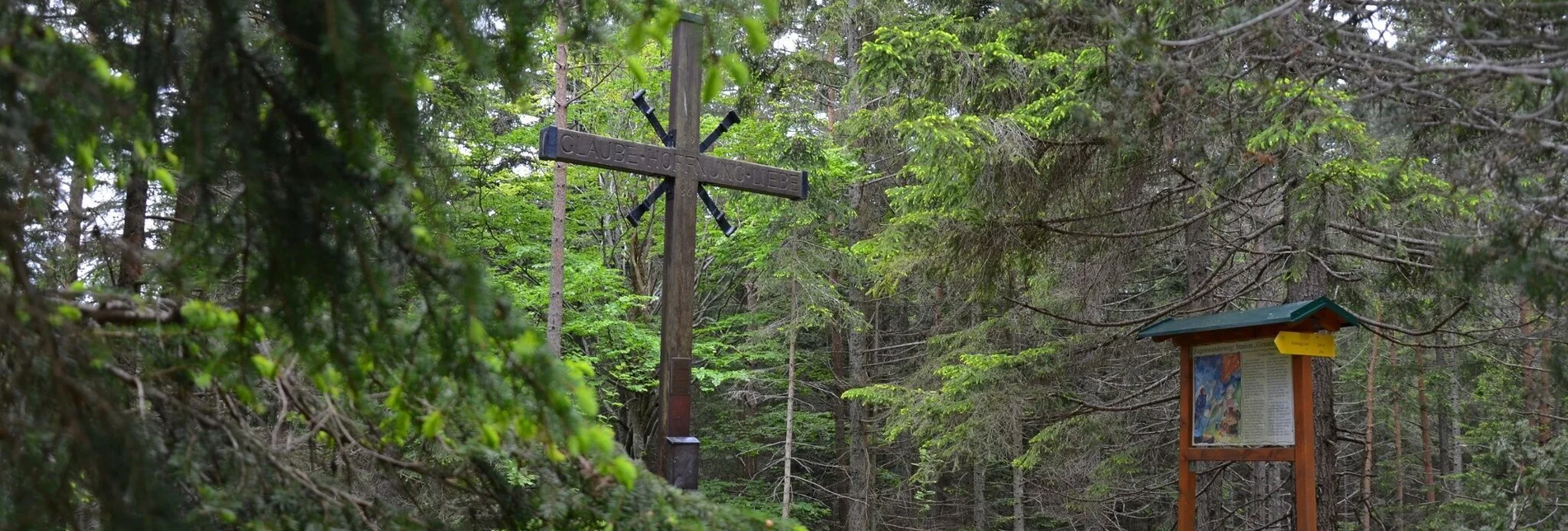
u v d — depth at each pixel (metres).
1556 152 4.68
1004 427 10.26
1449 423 20.61
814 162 14.82
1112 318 13.13
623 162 5.79
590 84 14.60
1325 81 5.57
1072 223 8.82
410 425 2.42
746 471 21.27
